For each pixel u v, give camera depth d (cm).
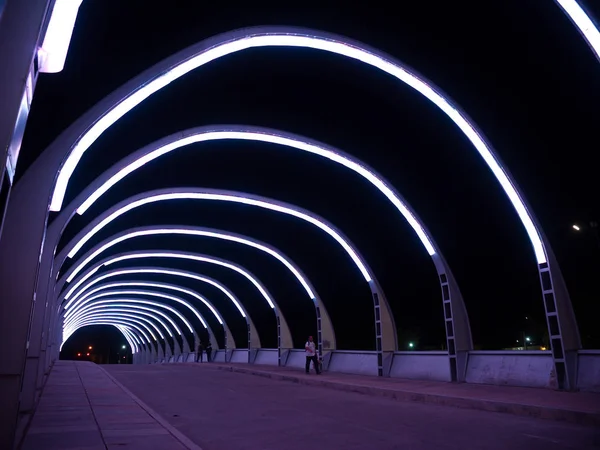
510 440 783
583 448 721
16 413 616
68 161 933
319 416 1085
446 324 1697
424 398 1316
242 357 3966
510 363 1509
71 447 698
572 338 1312
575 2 892
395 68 1246
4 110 353
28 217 705
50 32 520
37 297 1109
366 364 2244
